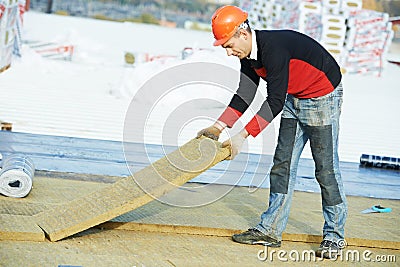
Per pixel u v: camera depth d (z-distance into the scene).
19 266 3.62
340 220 4.39
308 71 4.11
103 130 8.14
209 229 4.58
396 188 6.83
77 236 4.25
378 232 4.88
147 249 4.14
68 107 9.23
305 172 7.16
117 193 4.30
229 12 4.01
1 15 9.42
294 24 12.54
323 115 4.23
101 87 10.91
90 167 6.33
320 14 12.46
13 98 9.30
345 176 7.20
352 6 12.70
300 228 4.83
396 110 11.46
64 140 7.41
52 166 6.20
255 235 4.45
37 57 11.84
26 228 4.10
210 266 3.97
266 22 12.76
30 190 5.02
